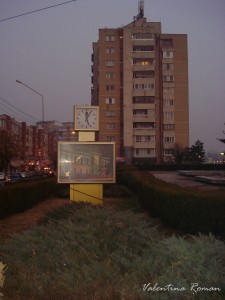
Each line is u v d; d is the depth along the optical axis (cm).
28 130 9131
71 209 861
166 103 7625
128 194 1925
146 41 7512
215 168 6544
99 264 441
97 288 394
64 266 452
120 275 420
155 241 542
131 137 7412
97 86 8188
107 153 1424
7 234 908
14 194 1311
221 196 852
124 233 543
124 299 369
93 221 593
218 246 448
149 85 7481
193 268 392
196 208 876
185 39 7700
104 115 7562
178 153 7244
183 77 7656
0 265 401
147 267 428
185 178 3616
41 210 1450
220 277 379
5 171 5722
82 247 499
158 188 1116
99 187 1442
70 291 392
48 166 9925
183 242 454
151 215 1213
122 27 7844
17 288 412
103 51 7625
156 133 7588
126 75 7481
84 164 1418
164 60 7650
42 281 413
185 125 7594
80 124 1456
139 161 7444
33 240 530
